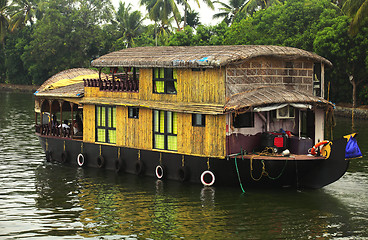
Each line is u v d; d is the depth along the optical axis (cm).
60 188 1973
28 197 1856
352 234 1460
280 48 1975
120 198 1817
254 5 6062
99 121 2261
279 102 1827
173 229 1506
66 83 2602
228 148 1828
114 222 1575
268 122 1925
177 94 1961
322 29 4256
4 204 1772
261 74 1933
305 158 1786
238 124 1855
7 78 8831
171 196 1820
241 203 1733
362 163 2342
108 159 2230
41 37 7294
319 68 2106
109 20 7425
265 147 1889
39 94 2555
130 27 7406
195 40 5384
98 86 2258
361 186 1950
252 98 1825
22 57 7812
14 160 2511
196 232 1482
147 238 1441
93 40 7088
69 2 7425
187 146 1931
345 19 4091
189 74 1917
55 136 2502
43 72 7944
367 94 4284
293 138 1883
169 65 1939
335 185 1964
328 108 1959
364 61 4059
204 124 1881
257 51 1886
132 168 2138
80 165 2330
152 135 2053
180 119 1947
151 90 2050
